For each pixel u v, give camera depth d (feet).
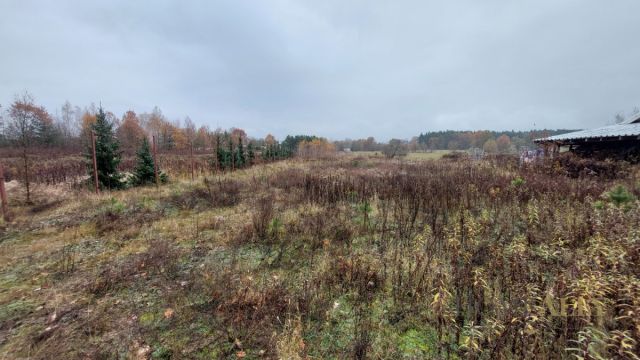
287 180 32.30
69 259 13.43
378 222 17.70
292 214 19.48
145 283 11.64
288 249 14.57
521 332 6.74
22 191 27.09
